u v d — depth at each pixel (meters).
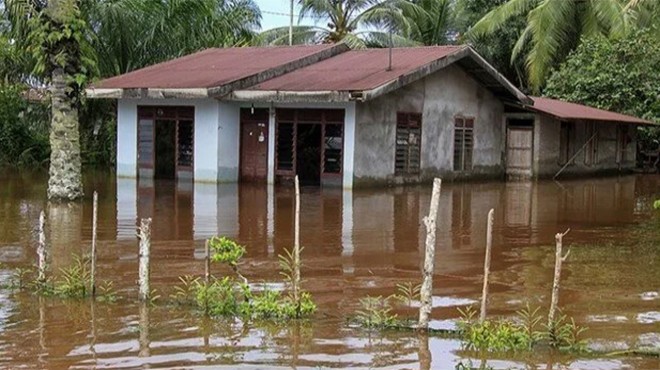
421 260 11.09
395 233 13.55
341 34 35.41
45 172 27.36
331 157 21.80
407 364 6.61
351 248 11.99
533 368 6.54
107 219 14.73
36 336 7.27
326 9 34.78
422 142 23.64
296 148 22.42
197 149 22.94
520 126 26.94
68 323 7.68
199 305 8.23
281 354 6.84
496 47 36.66
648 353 6.88
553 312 7.14
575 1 32.72
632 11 33.44
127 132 24.50
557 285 7.14
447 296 8.92
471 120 25.59
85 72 17.45
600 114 27.67
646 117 30.17
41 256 9.02
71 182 17.52
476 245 12.48
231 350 6.93
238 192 20.28
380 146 22.14
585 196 20.98
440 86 24.17
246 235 13.11
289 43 35.38
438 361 6.69
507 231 14.11
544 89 33.34
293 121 22.34
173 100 23.39
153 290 8.95
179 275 9.76
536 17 31.81
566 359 6.75
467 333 7.35
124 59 29.50
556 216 16.47
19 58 29.36
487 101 26.27
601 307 8.48
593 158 29.58
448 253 11.71
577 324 7.80
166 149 24.09
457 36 37.75
